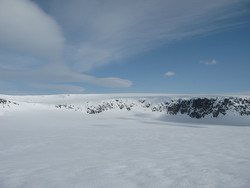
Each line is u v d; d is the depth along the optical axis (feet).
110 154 32.04
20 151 35.86
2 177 20.03
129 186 17.06
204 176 19.42
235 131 75.61
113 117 220.23
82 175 20.38
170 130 80.53
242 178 18.66
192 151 34.12
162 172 21.11
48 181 18.62
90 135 61.36
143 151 34.65
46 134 63.41
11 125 94.73
